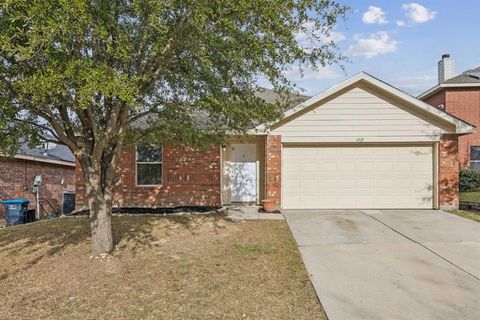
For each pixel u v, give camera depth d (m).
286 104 8.33
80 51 5.52
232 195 14.08
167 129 8.41
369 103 12.83
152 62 6.33
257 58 6.32
